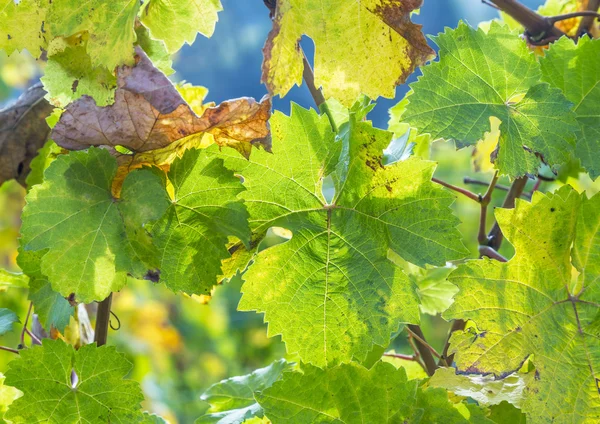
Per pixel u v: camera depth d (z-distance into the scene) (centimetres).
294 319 93
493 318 93
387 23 92
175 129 91
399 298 93
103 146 91
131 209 90
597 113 98
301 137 92
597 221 93
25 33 94
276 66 93
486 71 96
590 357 93
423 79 94
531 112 95
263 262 93
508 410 96
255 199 93
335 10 92
